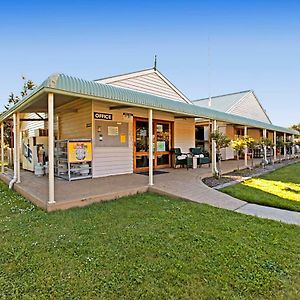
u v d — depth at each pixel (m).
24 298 2.31
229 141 10.07
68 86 5.19
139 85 11.41
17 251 3.26
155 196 6.46
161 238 3.64
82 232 3.90
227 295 2.34
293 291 2.40
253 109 22.44
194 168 11.76
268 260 2.99
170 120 12.20
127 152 10.03
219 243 3.48
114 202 5.79
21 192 6.79
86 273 2.72
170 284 2.51
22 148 12.65
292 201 5.94
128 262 2.95
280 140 20.25
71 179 8.19
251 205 5.73
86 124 9.09
